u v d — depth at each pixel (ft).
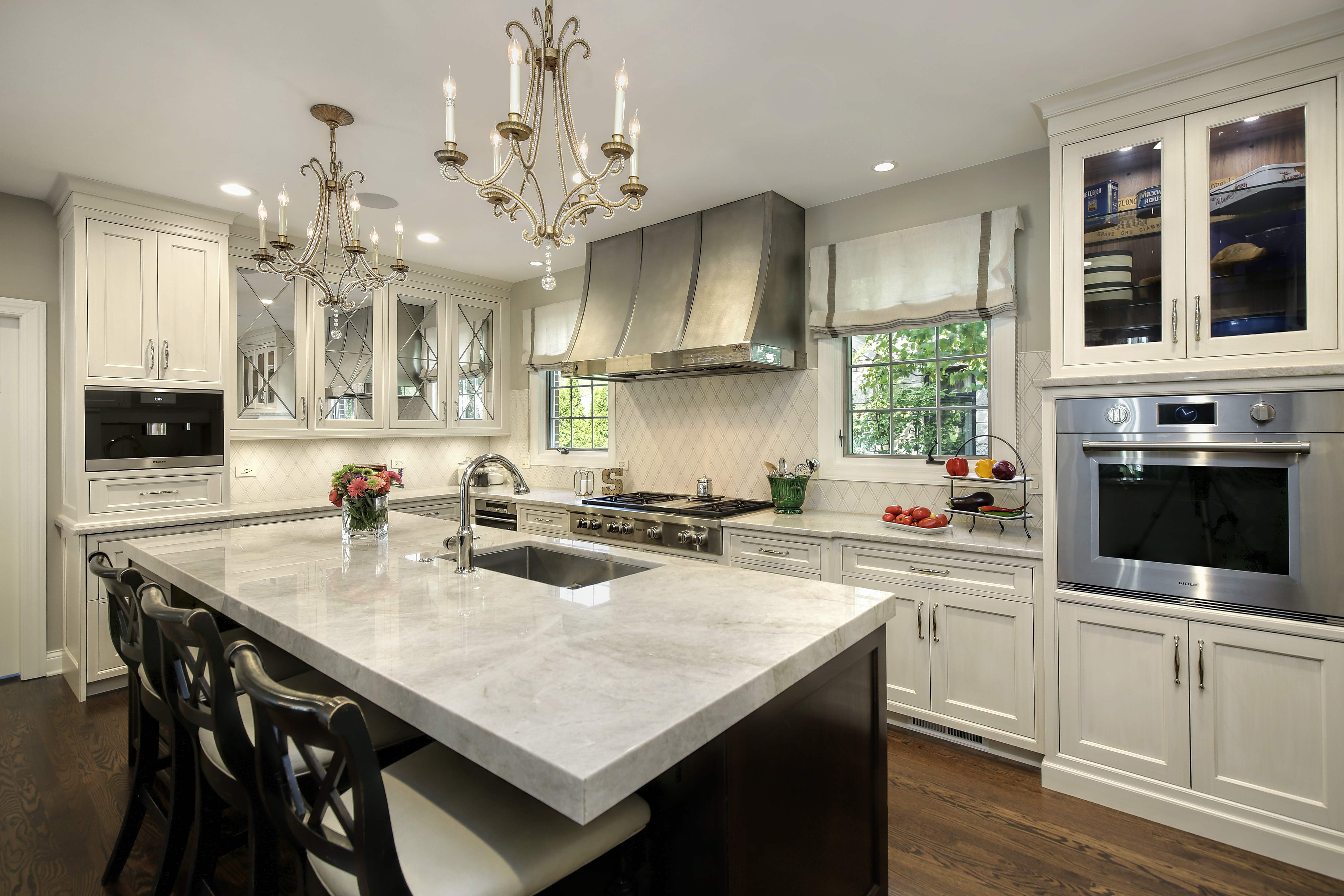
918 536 9.07
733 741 3.84
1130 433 7.23
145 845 6.84
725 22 6.48
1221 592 6.74
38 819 7.28
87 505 10.41
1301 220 6.49
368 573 6.59
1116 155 7.54
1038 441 9.56
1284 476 6.41
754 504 12.16
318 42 6.72
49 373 11.33
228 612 5.71
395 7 6.18
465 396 16.57
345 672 4.20
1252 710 6.61
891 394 11.27
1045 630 7.84
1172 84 7.16
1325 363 6.30
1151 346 7.29
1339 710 6.19
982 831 7.02
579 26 6.18
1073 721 7.66
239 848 5.86
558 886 4.16
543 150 9.37
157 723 6.26
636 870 4.19
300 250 13.43
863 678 5.27
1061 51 6.98
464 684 3.74
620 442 15.08
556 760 2.86
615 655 4.22
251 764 4.43
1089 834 6.95
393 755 6.03
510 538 8.55
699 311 11.44
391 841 3.03
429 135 8.80
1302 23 6.35
